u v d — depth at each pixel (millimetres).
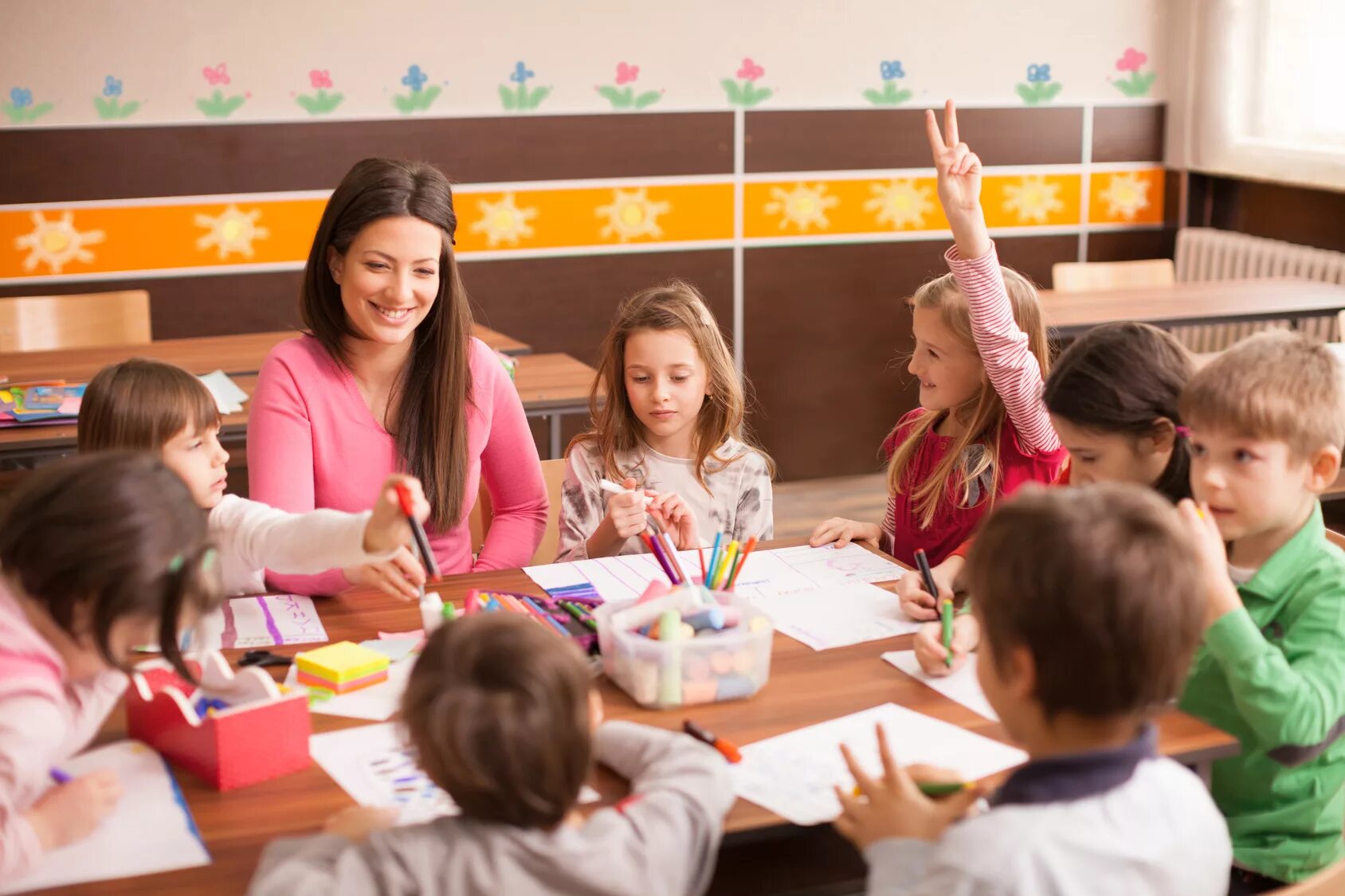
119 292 3748
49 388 2865
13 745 1014
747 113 4426
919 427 2023
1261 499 1314
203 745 1151
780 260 4578
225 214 4055
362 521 1456
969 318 1862
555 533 2256
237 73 3969
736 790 1136
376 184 1738
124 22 3850
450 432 1879
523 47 4184
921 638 1380
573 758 941
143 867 1025
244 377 3150
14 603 1056
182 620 1084
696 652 1298
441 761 924
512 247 4320
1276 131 4551
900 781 1049
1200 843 975
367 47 4055
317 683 1349
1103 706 945
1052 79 4668
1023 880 903
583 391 3043
